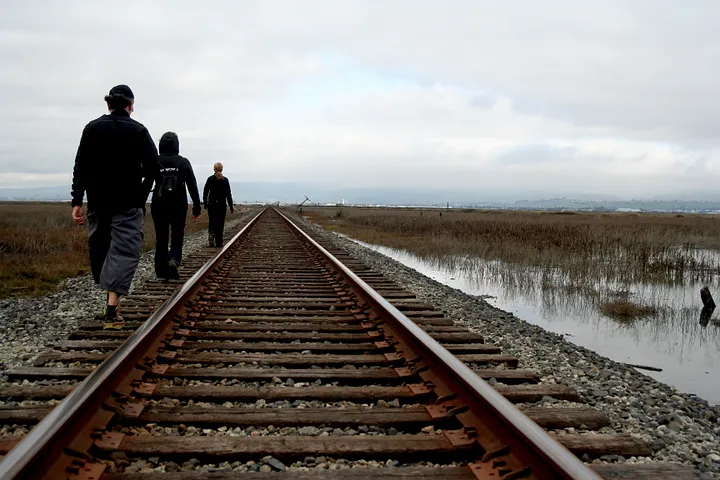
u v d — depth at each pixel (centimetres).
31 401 389
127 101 565
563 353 613
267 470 288
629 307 1031
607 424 372
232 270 1118
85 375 438
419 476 273
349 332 609
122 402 360
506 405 303
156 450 299
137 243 578
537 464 262
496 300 1136
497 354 558
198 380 435
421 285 1098
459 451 308
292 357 494
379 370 458
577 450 321
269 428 342
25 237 1525
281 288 898
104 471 272
